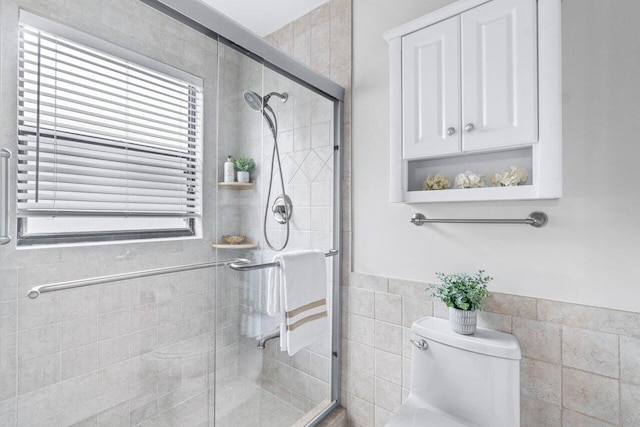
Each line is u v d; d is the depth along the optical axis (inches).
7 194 31.4
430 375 49.2
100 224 37.6
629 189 41.1
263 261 53.4
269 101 54.9
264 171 54.1
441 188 51.9
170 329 43.7
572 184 44.8
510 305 49.1
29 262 33.0
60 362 35.4
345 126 69.2
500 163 49.0
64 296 35.4
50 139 33.9
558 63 39.7
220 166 48.2
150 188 41.3
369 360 64.8
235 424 50.1
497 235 50.9
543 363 46.4
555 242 46.0
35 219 33.1
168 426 43.8
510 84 42.7
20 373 32.8
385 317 62.7
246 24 82.3
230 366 49.7
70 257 35.6
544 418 46.3
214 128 47.4
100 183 37.4
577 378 43.9
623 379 40.9
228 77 49.0
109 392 39.0
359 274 66.5
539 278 47.3
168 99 42.7
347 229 68.4
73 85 35.3
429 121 49.8
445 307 55.3
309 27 76.5
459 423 43.9
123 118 38.9
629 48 41.2
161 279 42.7
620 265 41.6
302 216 60.7
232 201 49.7
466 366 45.6
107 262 38.3
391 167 54.2
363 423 65.4
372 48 65.7
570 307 44.5
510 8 42.7
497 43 43.6
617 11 42.0
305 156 61.4
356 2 68.4
